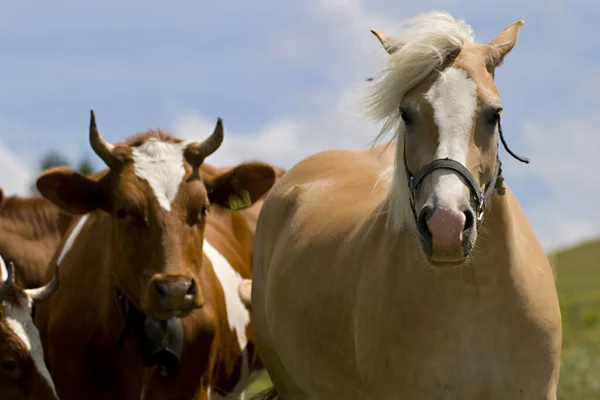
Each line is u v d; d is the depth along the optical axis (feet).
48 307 37.42
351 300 28.45
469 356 25.53
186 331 35.81
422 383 25.95
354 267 28.50
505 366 25.46
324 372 30.63
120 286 34.32
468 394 25.63
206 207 33.88
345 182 33.91
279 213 35.94
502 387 25.50
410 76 24.86
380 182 31.78
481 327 25.45
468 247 23.08
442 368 25.71
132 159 33.83
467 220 23.03
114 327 35.40
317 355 30.63
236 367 40.57
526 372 25.53
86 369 36.09
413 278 25.93
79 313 36.19
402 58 24.88
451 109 23.85
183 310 31.89
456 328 25.49
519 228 27.17
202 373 36.70
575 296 177.27
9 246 40.60
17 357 33.27
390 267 26.63
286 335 32.55
